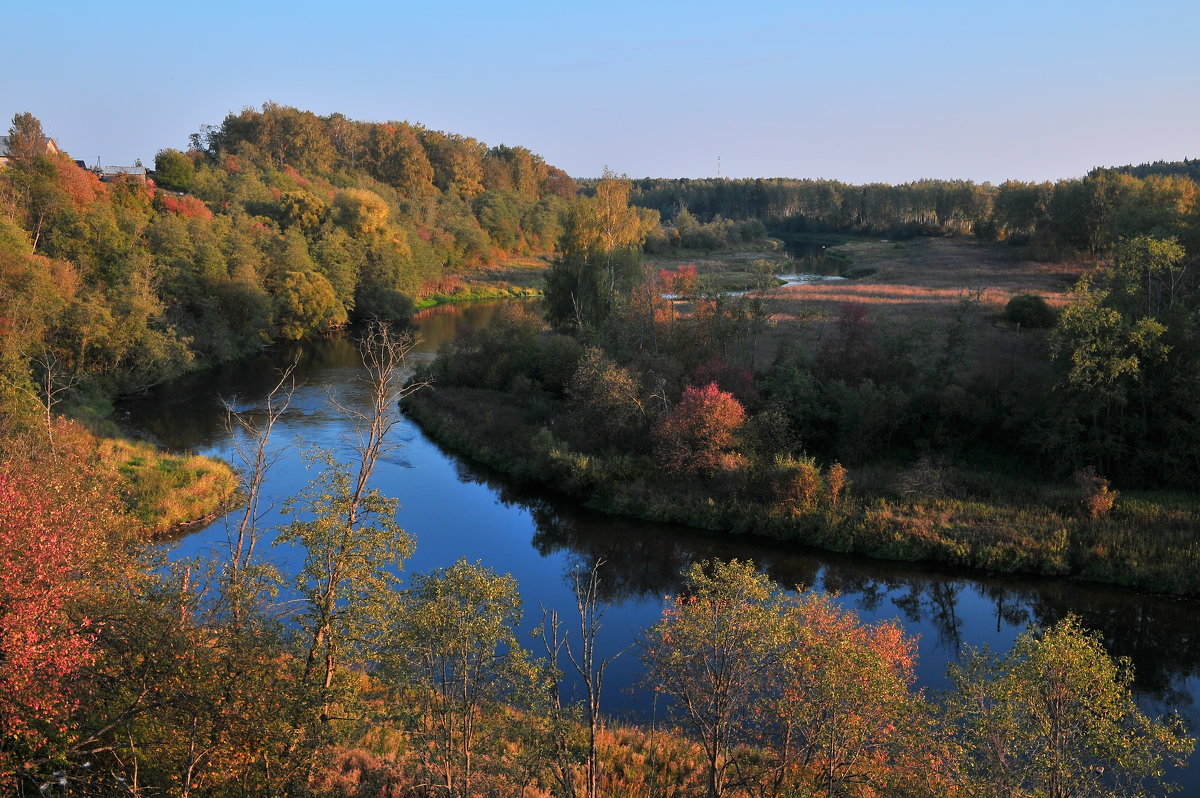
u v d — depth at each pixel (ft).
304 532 55.83
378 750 62.85
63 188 211.00
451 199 502.79
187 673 43.01
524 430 165.07
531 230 524.93
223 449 152.76
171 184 342.64
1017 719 50.37
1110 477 128.57
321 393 196.44
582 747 64.44
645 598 104.73
